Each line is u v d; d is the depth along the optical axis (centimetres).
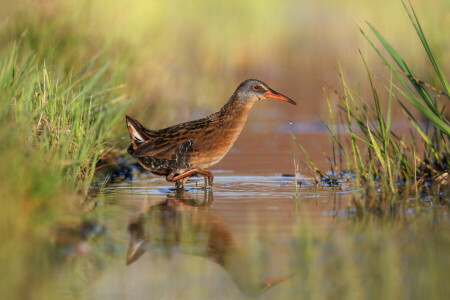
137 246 1066
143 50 2402
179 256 1027
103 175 1712
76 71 1911
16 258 963
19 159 1094
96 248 1054
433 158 1638
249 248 1053
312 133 2438
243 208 1313
